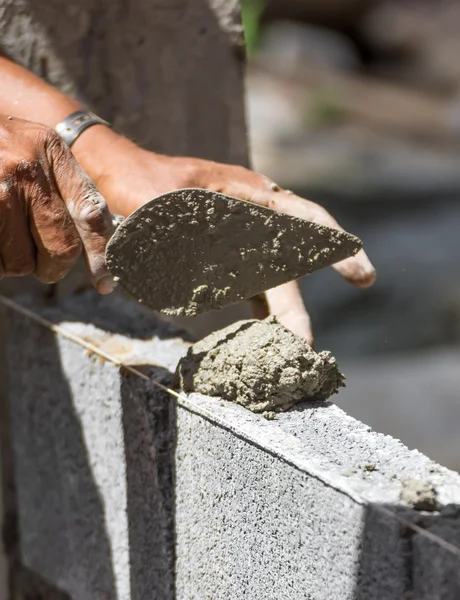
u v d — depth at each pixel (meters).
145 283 3.15
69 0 4.45
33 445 4.38
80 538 4.12
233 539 3.12
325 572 2.75
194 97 4.82
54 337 4.03
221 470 3.12
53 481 4.26
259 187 3.71
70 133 3.84
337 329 11.65
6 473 4.71
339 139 18.06
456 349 10.93
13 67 4.04
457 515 2.52
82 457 3.98
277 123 18.45
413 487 2.58
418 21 23.08
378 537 2.54
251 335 3.23
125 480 3.68
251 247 3.17
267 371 3.10
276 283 3.22
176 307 3.20
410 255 13.30
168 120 4.79
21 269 3.32
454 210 14.78
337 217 14.55
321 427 3.01
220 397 3.22
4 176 3.17
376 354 11.10
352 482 2.67
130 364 3.57
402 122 19.11
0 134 3.27
